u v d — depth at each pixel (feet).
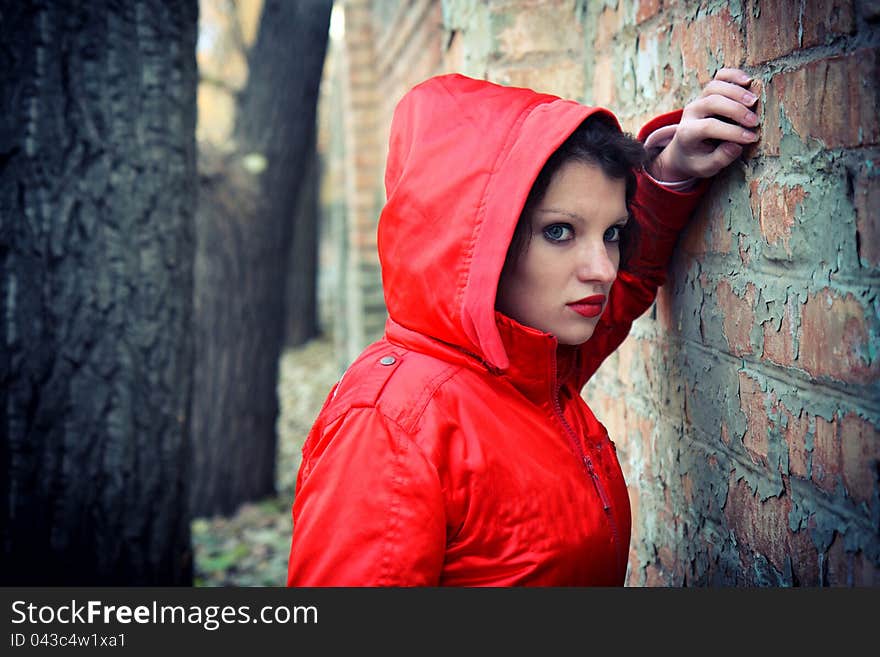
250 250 12.02
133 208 6.39
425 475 2.75
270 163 12.02
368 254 15.81
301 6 11.84
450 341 3.02
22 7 5.97
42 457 6.20
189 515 7.28
